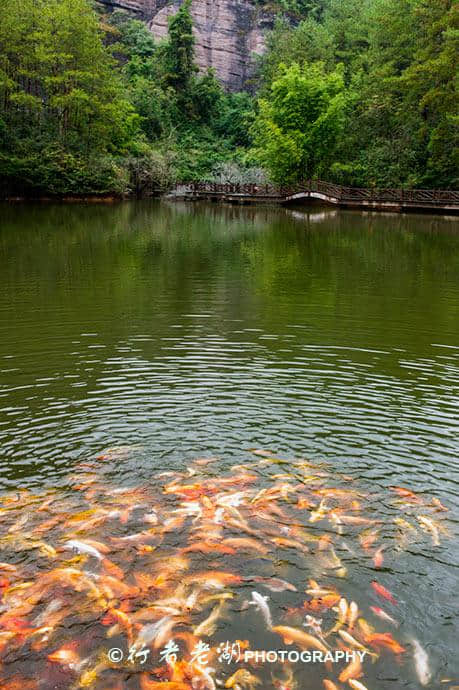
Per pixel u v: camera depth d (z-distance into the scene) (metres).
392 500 4.74
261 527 4.32
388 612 3.60
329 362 7.91
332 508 4.58
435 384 7.21
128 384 7.00
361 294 12.14
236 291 12.27
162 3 58.66
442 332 9.39
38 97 36.91
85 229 23.25
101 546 4.06
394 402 6.65
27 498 4.66
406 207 34.19
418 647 3.36
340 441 5.71
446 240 21.73
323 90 38.22
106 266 15.06
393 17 36.78
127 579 3.78
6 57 33.06
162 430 5.86
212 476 5.02
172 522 4.34
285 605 3.62
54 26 34.38
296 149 38.09
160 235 22.27
